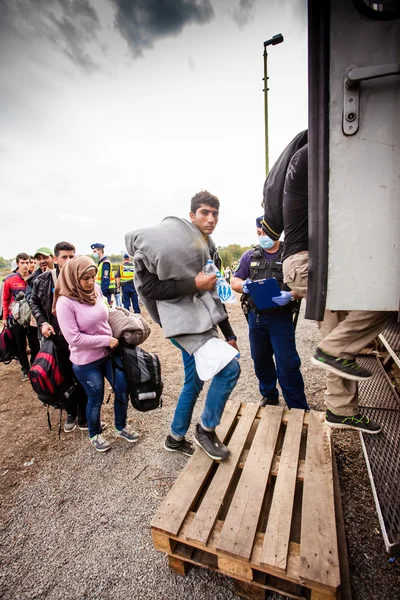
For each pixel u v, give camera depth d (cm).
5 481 244
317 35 98
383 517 145
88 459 262
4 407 373
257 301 233
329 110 100
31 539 193
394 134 97
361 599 144
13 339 432
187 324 183
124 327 252
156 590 157
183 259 170
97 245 775
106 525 198
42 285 284
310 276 108
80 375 250
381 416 216
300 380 263
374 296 104
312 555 131
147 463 252
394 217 101
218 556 141
